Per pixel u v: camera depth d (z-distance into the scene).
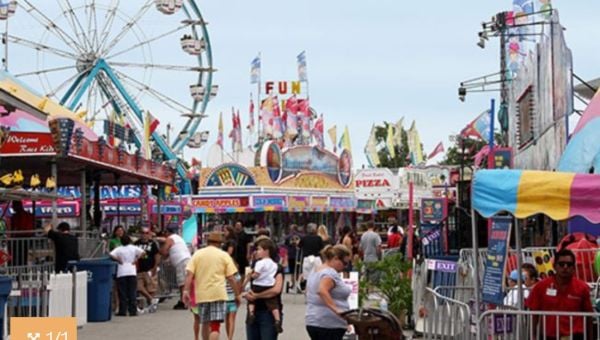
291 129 62.03
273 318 11.88
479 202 9.38
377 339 9.65
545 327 9.62
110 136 23.45
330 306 9.93
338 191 47.84
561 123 17.83
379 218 53.56
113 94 39.03
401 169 45.34
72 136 18.94
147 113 34.66
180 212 37.25
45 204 36.75
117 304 19.94
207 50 41.16
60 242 18.30
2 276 13.43
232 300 14.37
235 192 41.94
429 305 12.38
